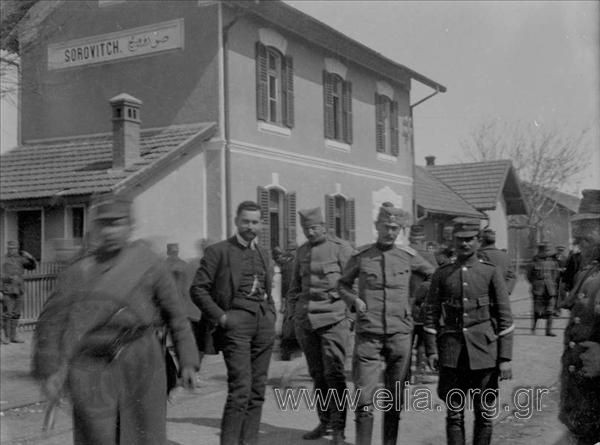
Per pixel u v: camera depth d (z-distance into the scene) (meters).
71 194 10.41
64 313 3.10
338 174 13.41
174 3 11.82
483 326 3.71
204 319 4.00
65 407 3.32
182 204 11.16
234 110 11.69
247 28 11.99
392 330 3.99
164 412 3.20
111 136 12.12
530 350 7.11
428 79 12.18
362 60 13.21
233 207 11.46
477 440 3.79
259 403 4.12
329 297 4.50
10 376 6.73
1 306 9.02
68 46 12.15
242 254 4.04
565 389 3.64
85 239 3.23
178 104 11.88
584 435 3.55
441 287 3.83
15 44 7.90
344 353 4.47
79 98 12.29
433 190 12.29
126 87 12.17
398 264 4.07
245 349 4.00
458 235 3.76
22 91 8.30
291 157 12.62
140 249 3.24
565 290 4.28
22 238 10.94
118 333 3.08
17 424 4.96
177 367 3.44
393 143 13.31
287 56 12.51
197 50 11.73
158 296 3.24
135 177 10.39
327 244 4.60
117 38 12.18
